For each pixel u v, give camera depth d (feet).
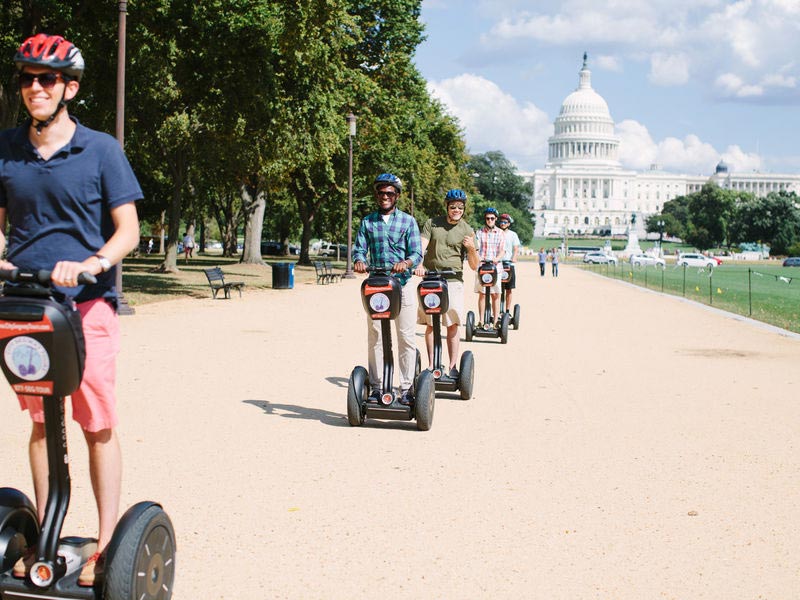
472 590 14.17
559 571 15.05
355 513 18.02
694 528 17.42
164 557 11.88
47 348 10.14
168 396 30.71
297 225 271.49
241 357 41.06
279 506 18.39
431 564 15.29
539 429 26.48
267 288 100.37
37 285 10.39
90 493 18.81
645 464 22.36
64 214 11.00
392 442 24.36
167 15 74.90
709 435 25.91
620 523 17.66
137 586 10.99
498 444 24.36
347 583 14.39
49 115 10.73
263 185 148.05
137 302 72.49
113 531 11.35
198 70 83.76
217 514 17.79
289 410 28.68
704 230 507.71
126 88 92.68
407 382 26.61
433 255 32.45
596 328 60.34
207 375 35.53
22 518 11.49
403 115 153.69
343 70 97.45
